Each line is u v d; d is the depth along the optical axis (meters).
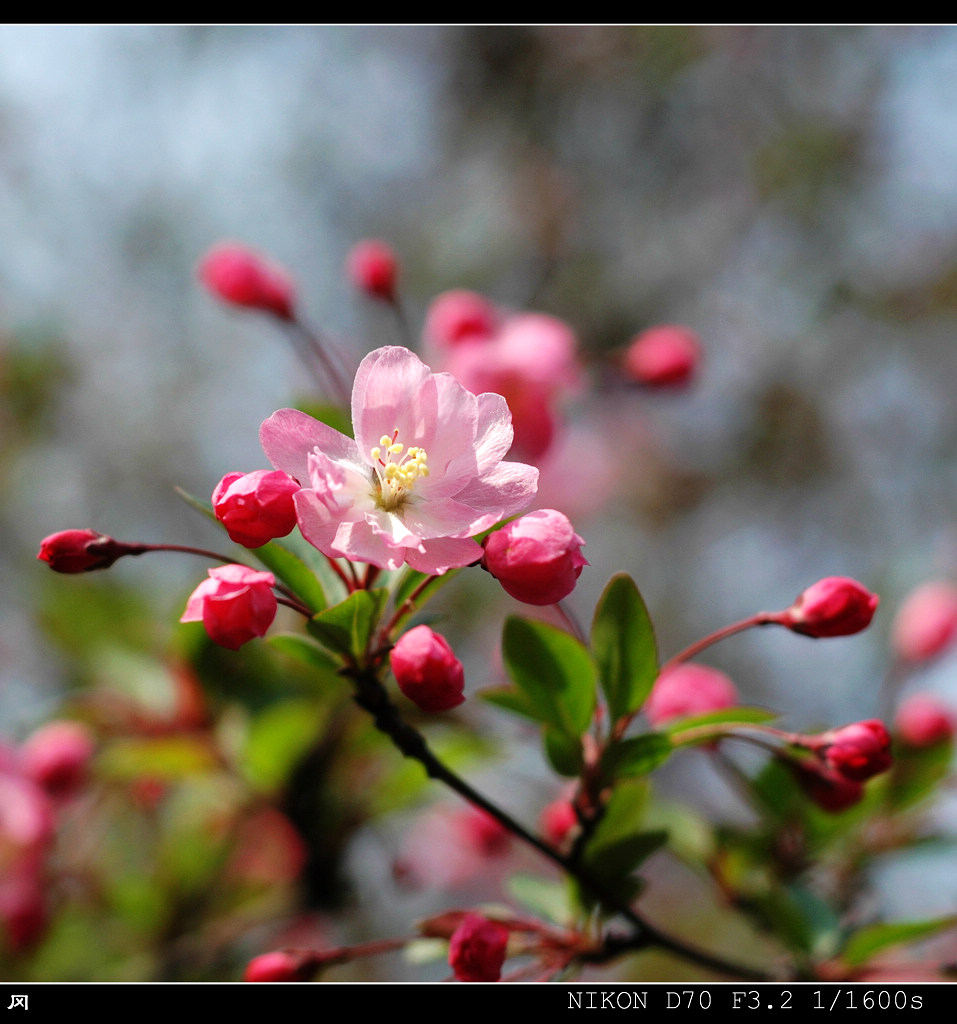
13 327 1.20
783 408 1.41
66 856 0.70
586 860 0.60
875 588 1.20
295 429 0.58
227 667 0.68
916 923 0.61
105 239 1.44
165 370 1.38
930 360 1.38
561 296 1.43
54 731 0.68
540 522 0.57
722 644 1.30
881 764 0.60
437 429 0.58
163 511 1.29
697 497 1.41
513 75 1.55
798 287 1.40
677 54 1.45
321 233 1.50
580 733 0.60
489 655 0.99
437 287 1.40
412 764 0.67
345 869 0.69
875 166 1.41
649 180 1.49
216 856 0.71
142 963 0.69
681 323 1.43
